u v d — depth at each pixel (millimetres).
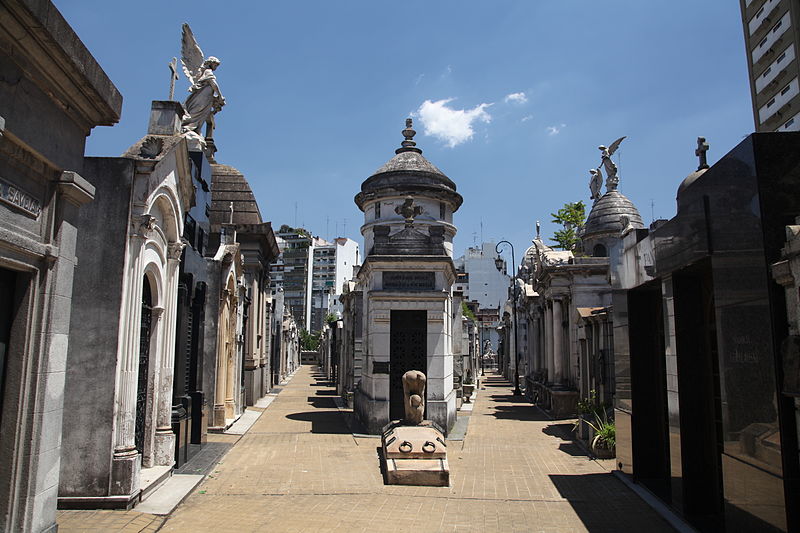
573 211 43375
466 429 16594
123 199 7965
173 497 8211
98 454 7551
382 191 21234
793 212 5477
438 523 7590
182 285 10883
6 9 4496
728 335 6168
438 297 15125
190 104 17453
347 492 9070
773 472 5301
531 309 27797
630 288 9797
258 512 7820
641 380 9805
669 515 7766
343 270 101562
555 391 19953
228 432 15016
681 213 7426
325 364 46125
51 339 5562
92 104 6051
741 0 35562
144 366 9094
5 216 4953
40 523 5422
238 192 21891
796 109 31188
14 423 5219
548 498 8898
